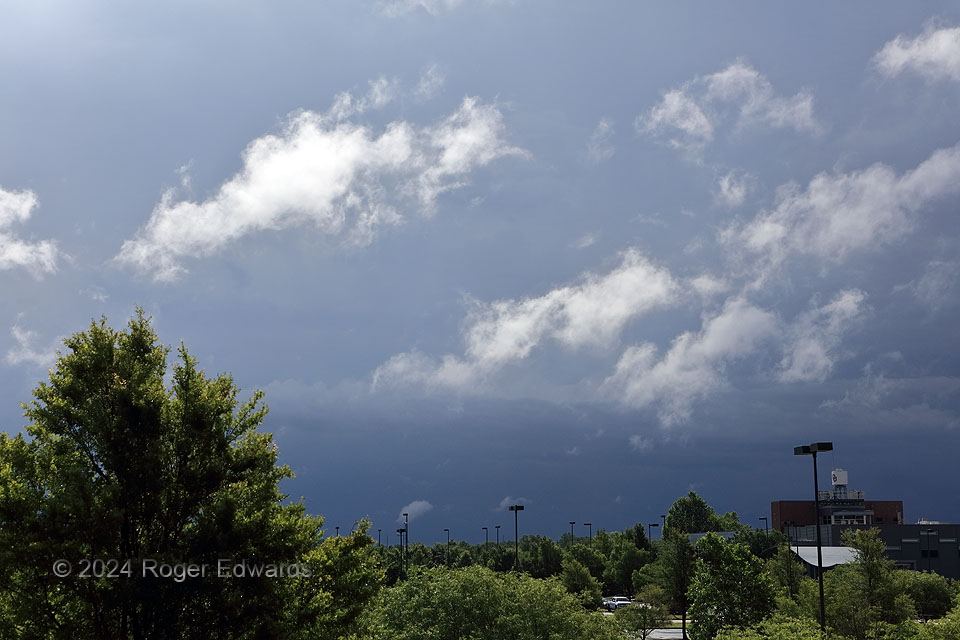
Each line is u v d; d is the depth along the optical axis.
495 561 106.69
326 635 17.70
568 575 88.62
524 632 35.59
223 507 16.34
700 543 51.78
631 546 109.94
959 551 116.25
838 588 52.81
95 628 15.68
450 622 35.94
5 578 15.77
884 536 117.56
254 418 18.44
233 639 16.67
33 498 15.69
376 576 19.97
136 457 16.44
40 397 17.03
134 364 17.42
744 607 49.56
